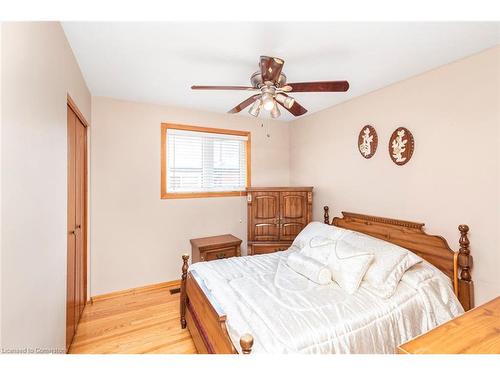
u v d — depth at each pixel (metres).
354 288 1.65
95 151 2.65
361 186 2.65
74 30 1.48
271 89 1.69
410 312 1.52
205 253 2.86
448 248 1.83
